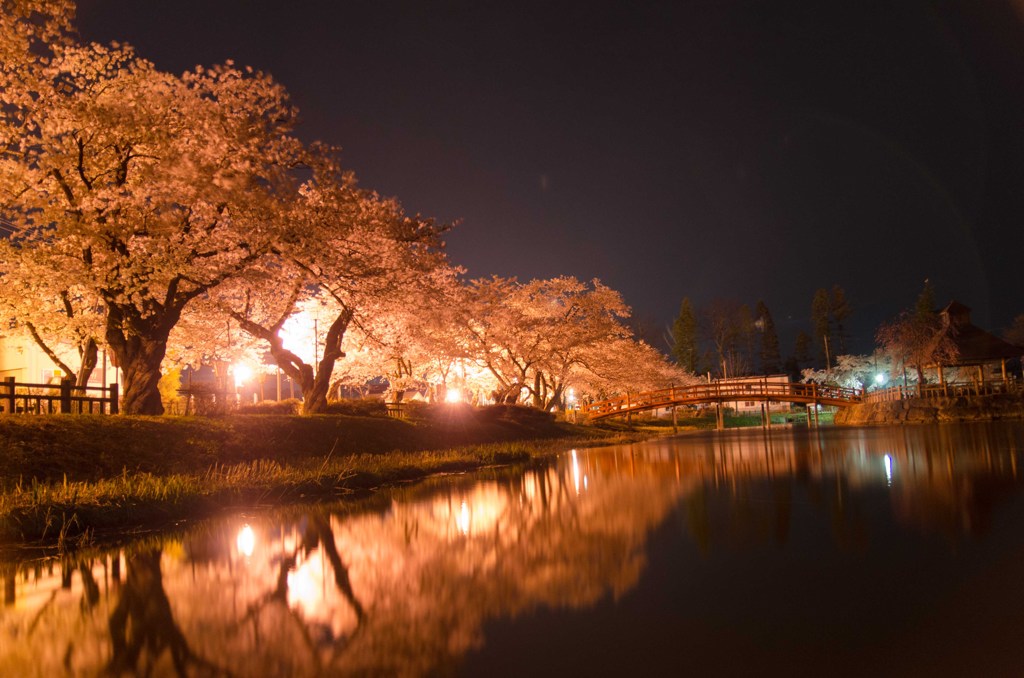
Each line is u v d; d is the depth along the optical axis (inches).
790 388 2027.6
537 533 275.3
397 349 1179.9
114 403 664.4
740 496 358.9
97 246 645.9
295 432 746.8
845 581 170.9
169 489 412.2
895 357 1881.2
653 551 224.2
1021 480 358.9
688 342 3828.7
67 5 582.6
